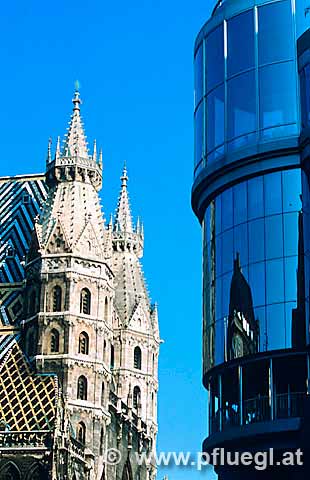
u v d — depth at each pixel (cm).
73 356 10419
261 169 7075
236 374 6975
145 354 13012
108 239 11338
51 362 10394
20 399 9844
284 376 6688
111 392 11294
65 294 10675
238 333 6981
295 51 7156
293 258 6812
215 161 7394
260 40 7319
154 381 13225
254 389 6825
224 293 7200
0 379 10119
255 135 7125
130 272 13350
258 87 7231
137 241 13662
